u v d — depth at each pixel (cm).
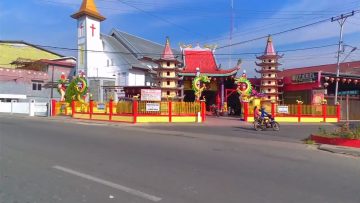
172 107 3098
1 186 737
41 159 1025
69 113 3984
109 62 4969
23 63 6025
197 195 694
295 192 739
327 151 1434
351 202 682
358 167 1061
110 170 897
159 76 3381
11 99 5347
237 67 4188
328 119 3572
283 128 2644
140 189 727
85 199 655
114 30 5297
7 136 1555
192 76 4175
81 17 4812
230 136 1941
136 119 2958
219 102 4225
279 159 1148
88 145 1331
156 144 1426
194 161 1053
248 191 734
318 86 3772
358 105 4081
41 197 665
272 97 3906
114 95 4766
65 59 6469
